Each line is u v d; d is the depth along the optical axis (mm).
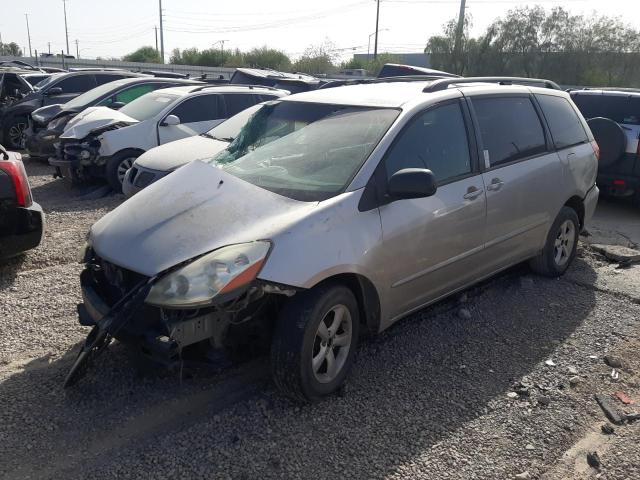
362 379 3809
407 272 3867
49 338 4250
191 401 3514
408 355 4133
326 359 3508
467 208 4250
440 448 3156
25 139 11984
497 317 4770
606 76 43938
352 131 4043
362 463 3025
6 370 3799
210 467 2967
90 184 9719
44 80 17375
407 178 3570
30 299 4926
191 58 64000
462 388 3734
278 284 3150
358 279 3580
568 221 5582
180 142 8070
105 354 3998
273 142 4320
